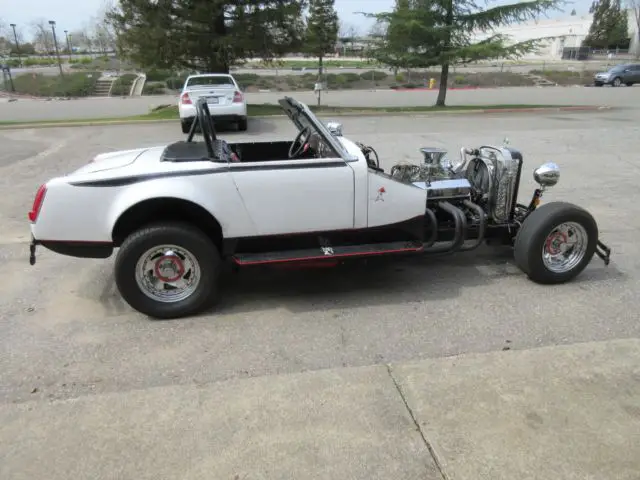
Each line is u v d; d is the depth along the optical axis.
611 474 2.51
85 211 3.91
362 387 3.17
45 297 4.56
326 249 4.28
